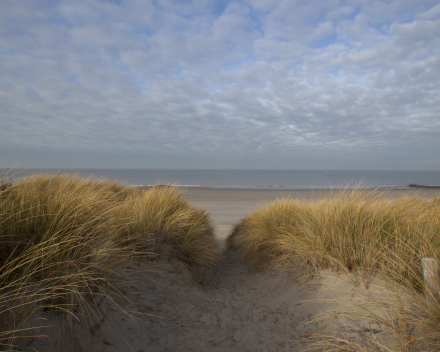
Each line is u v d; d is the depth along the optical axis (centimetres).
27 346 174
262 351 248
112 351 218
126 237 399
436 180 6719
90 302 242
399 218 361
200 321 309
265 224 567
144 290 334
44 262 211
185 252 465
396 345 192
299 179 6981
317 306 303
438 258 251
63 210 267
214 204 1698
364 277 307
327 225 390
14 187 295
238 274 507
